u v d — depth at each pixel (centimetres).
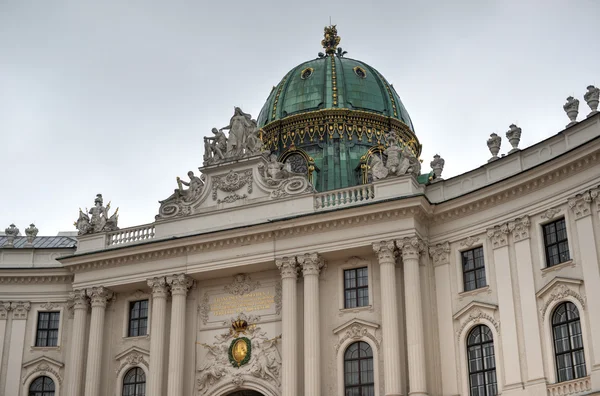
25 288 5588
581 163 4069
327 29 6769
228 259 4953
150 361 4947
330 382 4609
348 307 4725
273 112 6244
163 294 5072
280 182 5022
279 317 4856
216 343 4950
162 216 5253
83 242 5428
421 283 4572
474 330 4431
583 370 3925
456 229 4625
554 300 4091
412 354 4359
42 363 5400
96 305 5234
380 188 4762
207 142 5328
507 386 4175
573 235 4084
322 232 4784
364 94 6162
